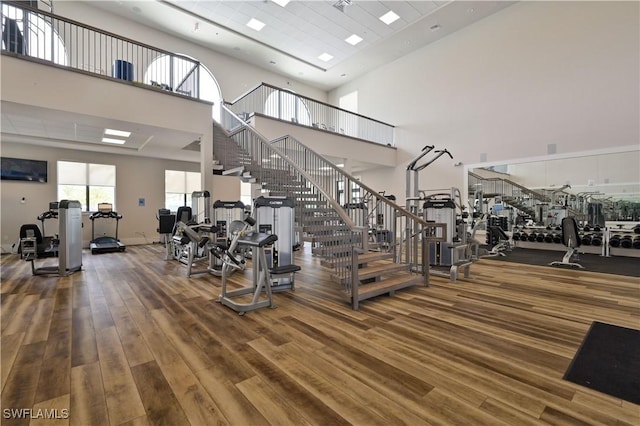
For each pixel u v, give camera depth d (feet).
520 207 28.32
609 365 7.13
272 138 26.76
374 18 29.27
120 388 6.23
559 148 25.45
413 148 35.81
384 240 19.02
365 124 40.27
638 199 22.18
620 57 22.47
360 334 8.91
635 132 21.99
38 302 11.94
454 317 10.30
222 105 30.81
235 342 8.39
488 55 29.45
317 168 29.17
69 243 17.04
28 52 18.29
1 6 15.70
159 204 34.35
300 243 25.57
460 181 31.86
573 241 19.17
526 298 12.48
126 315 10.51
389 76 38.22
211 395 6.00
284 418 5.34
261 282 11.28
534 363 7.23
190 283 15.06
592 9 23.58
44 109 16.71
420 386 6.29
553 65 25.58
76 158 29.48
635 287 14.15
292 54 35.73
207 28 30.25
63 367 7.06
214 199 26.84
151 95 20.21
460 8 28.02
